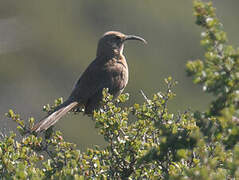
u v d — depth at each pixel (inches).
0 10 1444.4
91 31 1441.9
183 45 1347.2
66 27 1421.0
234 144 255.6
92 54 1418.6
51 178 294.7
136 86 1266.0
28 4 1444.4
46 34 1411.2
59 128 1109.7
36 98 1302.9
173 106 1130.0
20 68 1330.0
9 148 322.0
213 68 263.6
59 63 1387.8
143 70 1295.5
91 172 320.2
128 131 334.3
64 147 335.6
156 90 1267.2
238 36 1354.6
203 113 267.3
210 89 261.3
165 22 1365.7
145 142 338.0
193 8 276.5
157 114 339.0
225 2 1378.0
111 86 490.9
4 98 1268.5
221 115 261.6
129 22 1400.1
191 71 262.4
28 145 334.0
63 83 1370.6
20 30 1352.1
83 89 473.1
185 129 299.9
